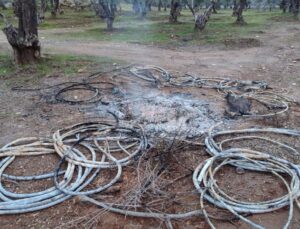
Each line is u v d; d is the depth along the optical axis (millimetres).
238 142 4598
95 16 26281
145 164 4035
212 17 25594
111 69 8188
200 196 3465
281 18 22984
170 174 3859
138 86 6906
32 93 6555
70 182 3742
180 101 6027
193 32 15602
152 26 18391
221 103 5965
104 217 3246
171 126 4996
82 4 32812
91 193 3525
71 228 3115
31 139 4613
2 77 7535
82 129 4844
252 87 6828
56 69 8188
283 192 3592
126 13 27609
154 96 6293
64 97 6316
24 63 8484
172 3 20062
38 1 31234
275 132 4867
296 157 4242
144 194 3535
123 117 5320
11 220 3225
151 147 4340
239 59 9828
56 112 5625
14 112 5621
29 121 5273
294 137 4766
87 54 10227
